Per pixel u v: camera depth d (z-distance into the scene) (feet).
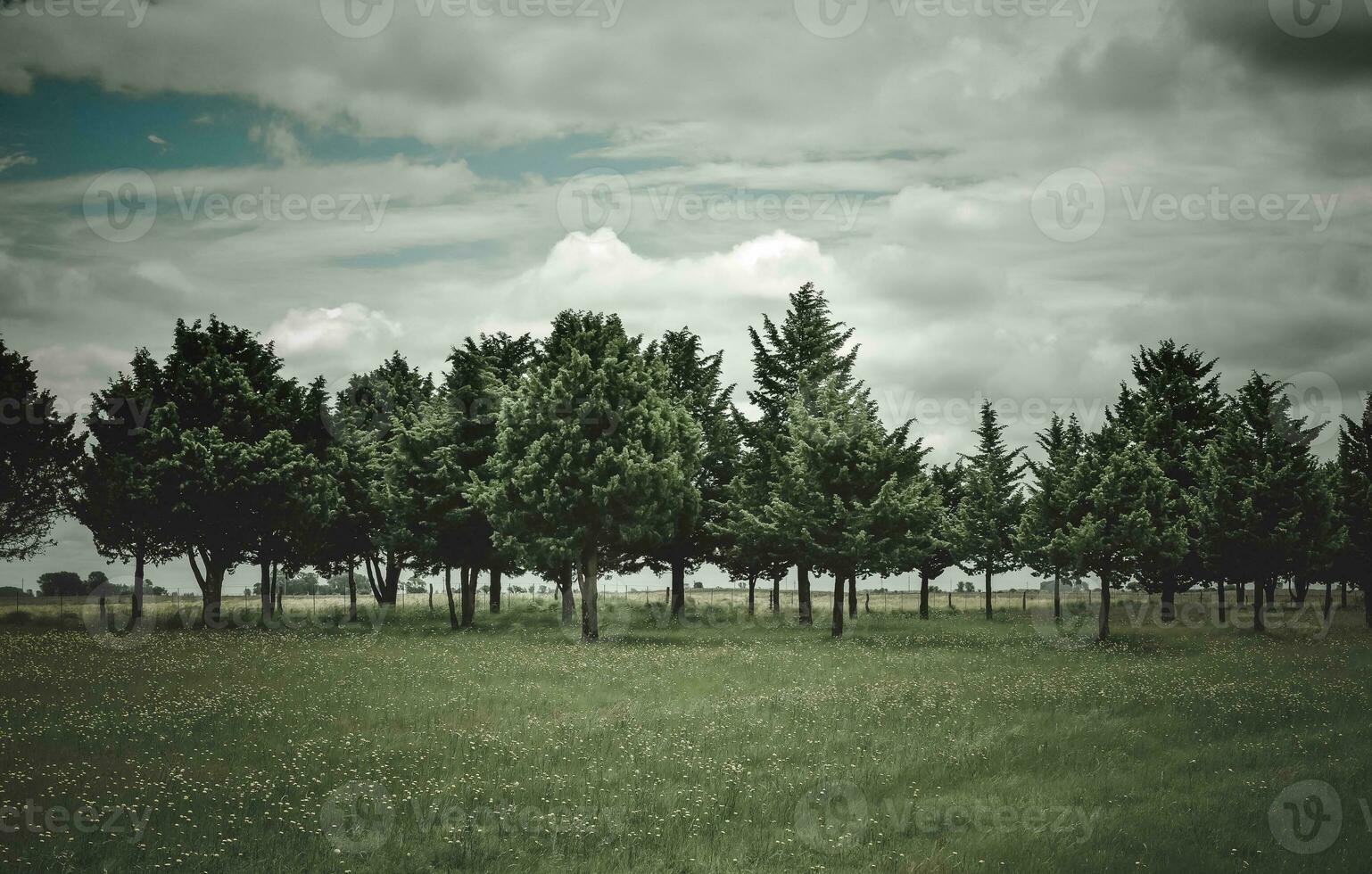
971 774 65.16
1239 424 182.29
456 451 194.70
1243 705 87.40
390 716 82.17
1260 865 46.32
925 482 183.32
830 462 178.40
